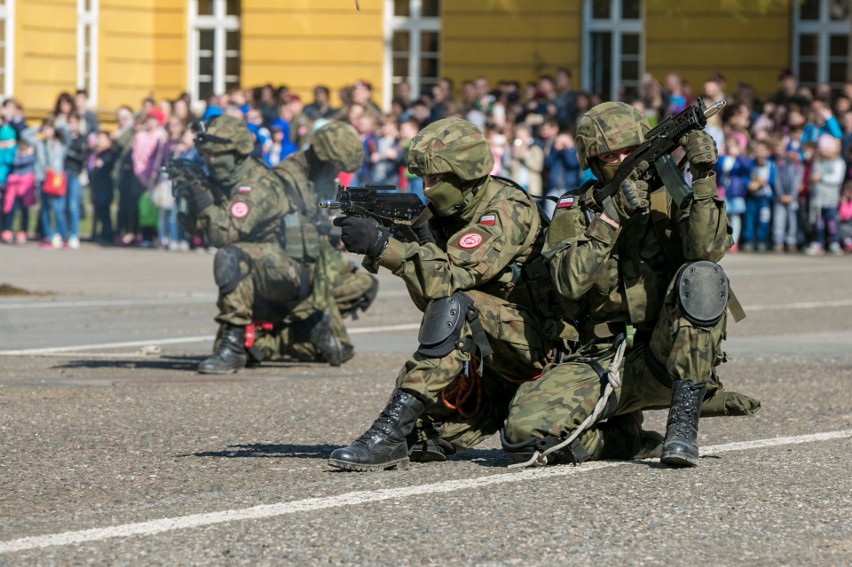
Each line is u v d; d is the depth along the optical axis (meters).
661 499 11.52
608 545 10.14
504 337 12.72
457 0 64.94
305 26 66.38
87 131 49.06
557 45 64.69
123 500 11.62
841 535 10.53
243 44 66.81
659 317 12.49
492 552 9.93
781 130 49.06
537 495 11.66
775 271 40.44
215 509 11.22
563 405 12.52
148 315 28.34
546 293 12.87
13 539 10.24
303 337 20.73
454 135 12.52
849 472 12.75
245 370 20.50
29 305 30.12
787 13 63.06
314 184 20.17
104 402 17.09
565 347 12.97
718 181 47.62
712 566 9.68
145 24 68.75
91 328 26.08
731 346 23.92
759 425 15.71
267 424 15.62
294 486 12.11
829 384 19.11
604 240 12.30
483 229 12.57
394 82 66.94
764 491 11.90
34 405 16.78
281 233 20.08
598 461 13.12
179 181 19.77
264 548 10.00
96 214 50.00
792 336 25.52
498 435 14.92
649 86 50.03
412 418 12.68
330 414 16.38
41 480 12.43
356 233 12.18
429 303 12.58
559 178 44.81
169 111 49.53
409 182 45.78
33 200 49.47
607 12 65.25
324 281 20.36
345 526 10.62
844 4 64.56
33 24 65.81
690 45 63.66
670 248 12.57
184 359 21.73
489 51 64.94
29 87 65.94
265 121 48.12
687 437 12.50
